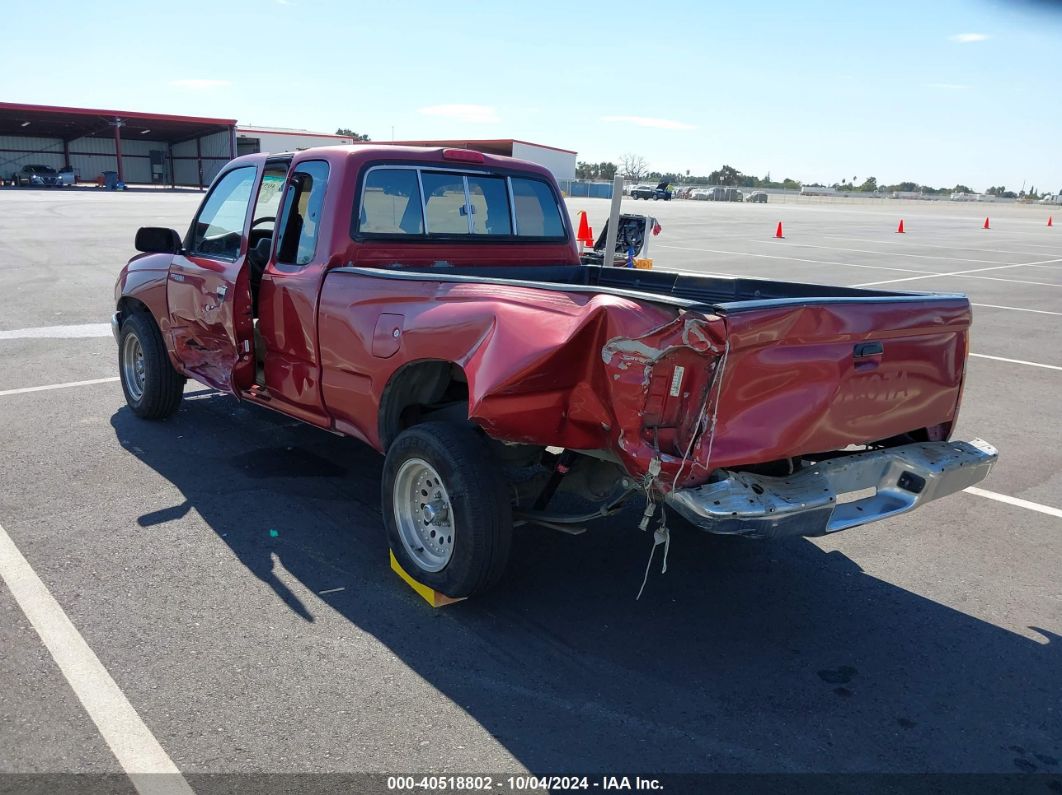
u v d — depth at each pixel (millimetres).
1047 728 3205
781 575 4438
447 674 3385
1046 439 6898
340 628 3689
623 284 5871
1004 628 3953
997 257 24516
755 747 3025
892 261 21672
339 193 4578
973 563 4645
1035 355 10312
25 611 3719
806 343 3371
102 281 13562
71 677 3254
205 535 4543
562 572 4355
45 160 68250
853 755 3004
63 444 5879
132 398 6520
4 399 6934
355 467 5641
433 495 3922
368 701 3184
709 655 3625
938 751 3043
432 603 3932
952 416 4195
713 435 3178
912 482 3773
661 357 3070
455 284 3836
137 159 72375
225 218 5480
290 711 3102
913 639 3826
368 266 4703
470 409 3396
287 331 4828
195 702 3133
